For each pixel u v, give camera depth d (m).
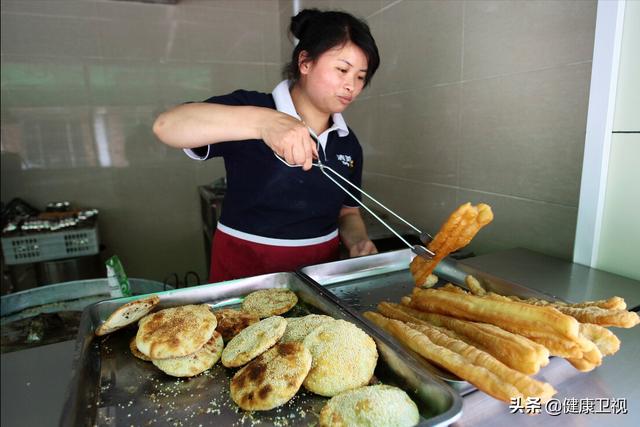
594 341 0.59
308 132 0.82
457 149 1.38
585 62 0.95
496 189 1.25
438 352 0.59
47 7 2.43
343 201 1.32
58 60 2.51
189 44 2.76
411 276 1.04
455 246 0.81
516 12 1.11
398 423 0.49
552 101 1.04
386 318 0.74
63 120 2.59
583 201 0.98
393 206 1.78
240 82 2.94
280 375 0.57
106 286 1.47
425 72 1.49
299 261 1.25
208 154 1.09
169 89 2.77
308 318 0.72
